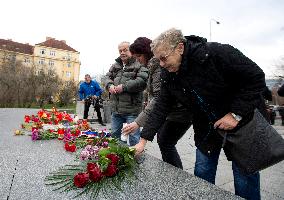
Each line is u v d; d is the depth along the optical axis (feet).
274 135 6.26
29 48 228.22
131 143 11.25
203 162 8.06
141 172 7.52
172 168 7.96
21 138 12.50
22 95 86.33
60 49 231.50
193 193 6.21
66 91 110.63
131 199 5.86
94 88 31.96
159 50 6.48
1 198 5.84
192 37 6.91
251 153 6.24
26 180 6.86
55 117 17.92
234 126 6.35
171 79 7.25
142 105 12.75
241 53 6.46
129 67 12.32
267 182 11.90
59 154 9.30
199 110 7.23
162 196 6.02
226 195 6.14
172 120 9.41
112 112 12.85
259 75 6.25
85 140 11.00
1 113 31.22
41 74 98.43
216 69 6.40
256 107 6.38
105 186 6.48
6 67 90.99
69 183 6.63
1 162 8.28
